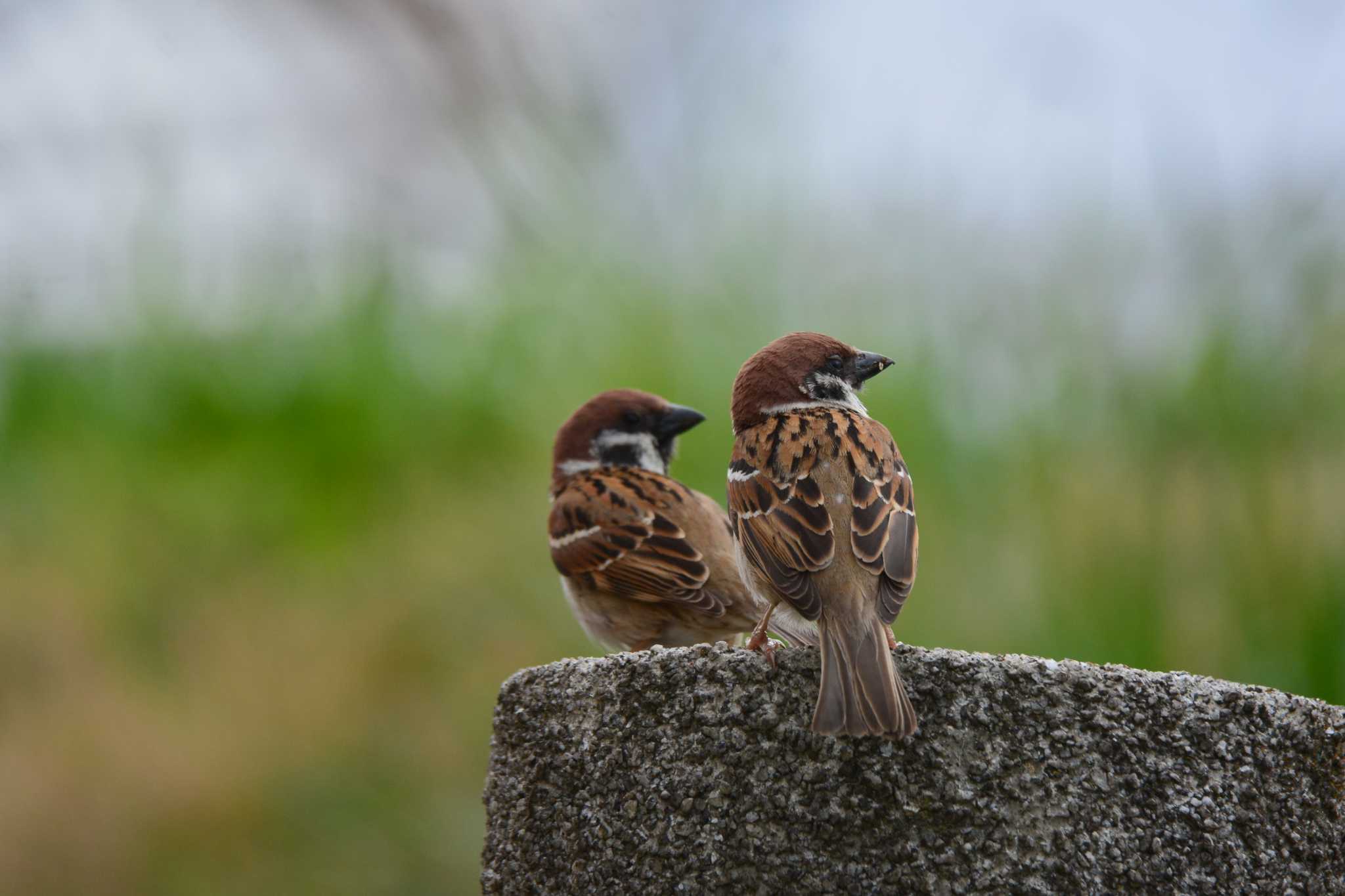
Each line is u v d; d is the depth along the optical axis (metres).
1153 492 12.63
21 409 13.72
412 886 13.02
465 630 13.81
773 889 4.95
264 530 14.08
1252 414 12.39
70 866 13.00
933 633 12.61
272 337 14.01
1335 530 12.30
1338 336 12.30
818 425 6.95
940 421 12.77
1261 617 12.34
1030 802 4.93
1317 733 5.21
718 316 13.22
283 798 13.28
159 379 13.88
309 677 13.66
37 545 13.97
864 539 6.30
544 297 13.77
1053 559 12.67
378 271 14.15
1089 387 12.73
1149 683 5.06
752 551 6.59
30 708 13.53
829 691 4.99
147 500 14.01
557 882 5.31
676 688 5.20
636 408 11.05
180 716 13.48
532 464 13.98
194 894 12.89
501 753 5.59
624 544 9.54
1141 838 4.92
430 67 16.14
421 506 14.08
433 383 13.80
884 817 4.93
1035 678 5.03
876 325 12.91
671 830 5.09
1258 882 5.00
